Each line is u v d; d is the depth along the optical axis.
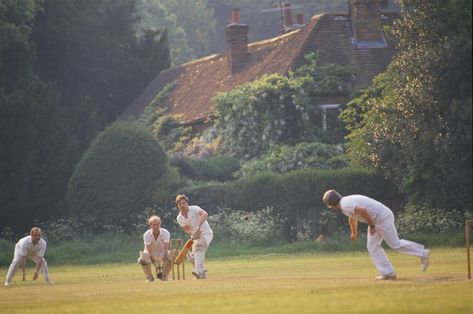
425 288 27.98
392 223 34.06
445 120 75.31
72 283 45.16
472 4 77.25
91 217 90.50
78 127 118.50
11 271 46.97
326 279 36.88
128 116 127.00
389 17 108.06
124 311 25.42
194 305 26.05
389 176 77.88
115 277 51.38
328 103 96.88
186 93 119.88
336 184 79.88
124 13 134.75
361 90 93.88
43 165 94.38
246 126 97.69
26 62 101.31
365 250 73.31
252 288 32.06
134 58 133.75
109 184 90.12
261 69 106.50
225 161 96.12
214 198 87.25
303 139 95.38
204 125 108.56
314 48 102.62
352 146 82.00
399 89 77.94
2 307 29.39
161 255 43.44
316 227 80.62
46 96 96.38
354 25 104.06
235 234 81.31
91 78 129.12
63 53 125.44
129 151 90.19
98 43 129.12
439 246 71.06
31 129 92.75
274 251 76.06
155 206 88.31
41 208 94.56
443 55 75.62
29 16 113.62
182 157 95.25
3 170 91.88
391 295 25.70
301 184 80.88
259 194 83.19
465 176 73.75
